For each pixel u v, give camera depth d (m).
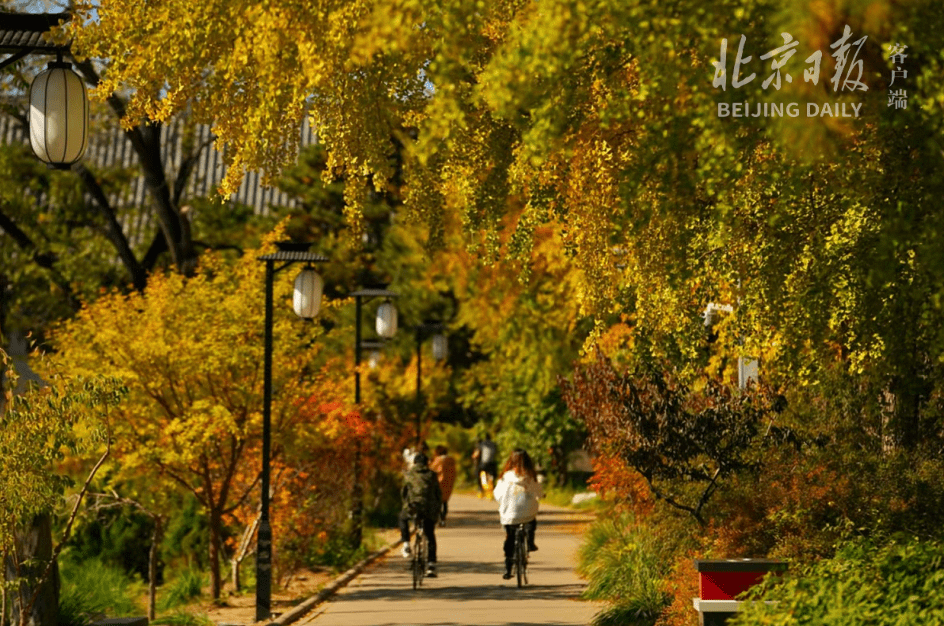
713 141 11.84
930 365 21.56
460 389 76.69
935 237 12.38
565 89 12.65
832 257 15.13
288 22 14.98
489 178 17.17
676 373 22.59
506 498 31.39
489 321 55.81
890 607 13.97
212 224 69.69
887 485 20.86
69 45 17.28
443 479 50.41
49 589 21.00
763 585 15.60
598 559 29.62
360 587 32.06
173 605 30.84
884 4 10.20
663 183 12.44
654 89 12.16
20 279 56.91
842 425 23.09
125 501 31.05
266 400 27.45
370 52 12.04
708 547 21.77
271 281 28.33
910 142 13.09
